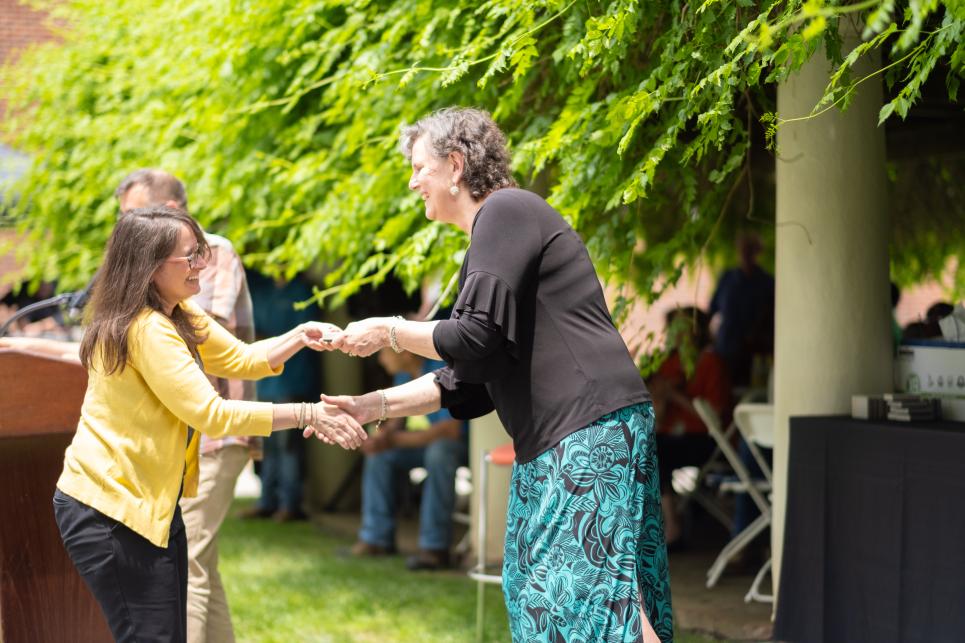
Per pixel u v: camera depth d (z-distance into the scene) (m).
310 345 3.06
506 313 2.54
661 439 6.60
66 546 2.66
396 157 4.57
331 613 5.39
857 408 3.99
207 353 3.09
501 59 3.43
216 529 3.60
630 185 3.35
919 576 3.54
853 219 4.18
